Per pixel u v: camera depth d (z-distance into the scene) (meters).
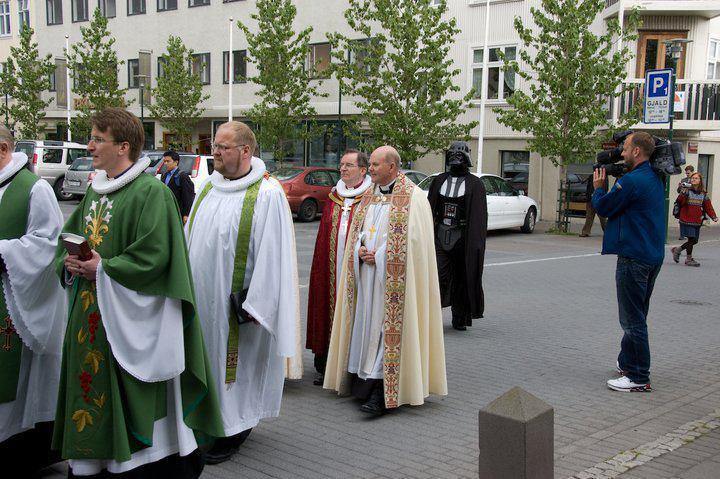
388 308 5.14
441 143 21.27
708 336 7.96
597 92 18.84
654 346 7.46
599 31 23.48
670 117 15.62
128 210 3.38
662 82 15.62
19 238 3.90
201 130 32.44
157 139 33.94
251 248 4.23
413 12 21.06
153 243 3.30
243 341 4.34
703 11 21.44
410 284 5.15
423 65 20.52
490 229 18.58
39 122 37.66
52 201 3.96
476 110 24.94
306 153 28.98
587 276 12.26
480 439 3.07
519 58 23.81
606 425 5.07
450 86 21.14
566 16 18.78
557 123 19.27
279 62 24.97
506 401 3.06
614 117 21.70
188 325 3.48
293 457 4.43
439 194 7.87
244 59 27.47
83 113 32.25
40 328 3.88
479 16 24.58
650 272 5.80
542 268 13.16
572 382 6.12
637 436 4.85
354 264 5.32
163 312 3.36
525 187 24.25
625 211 5.77
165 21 33.03
